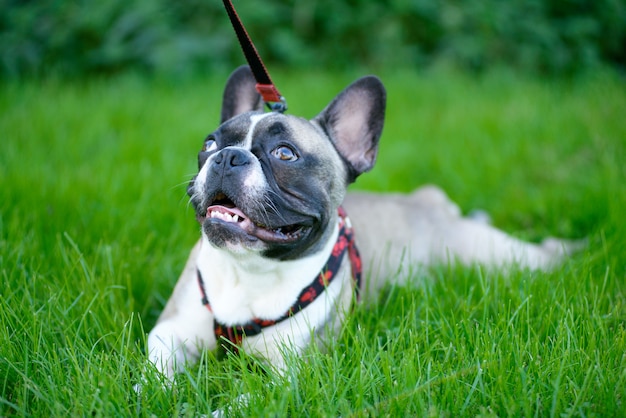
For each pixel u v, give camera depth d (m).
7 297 2.91
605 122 6.09
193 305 3.07
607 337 2.83
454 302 3.30
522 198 5.02
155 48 7.73
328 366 2.54
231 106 3.48
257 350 2.85
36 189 4.17
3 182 4.18
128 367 2.60
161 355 2.64
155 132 5.67
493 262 3.75
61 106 6.09
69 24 7.91
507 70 8.41
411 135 6.22
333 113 3.24
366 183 5.32
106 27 7.92
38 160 4.78
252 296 2.91
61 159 4.93
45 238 3.60
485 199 5.20
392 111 6.80
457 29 8.78
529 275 3.40
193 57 7.79
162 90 7.09
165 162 5.00
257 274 2.86
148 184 4.52
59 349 2.63
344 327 2.85
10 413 2.37
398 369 2.54
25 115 5.75
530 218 4.82
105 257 3.40
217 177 2.67
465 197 5.27
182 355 2.97
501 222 4.87
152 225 4.02
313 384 2.47
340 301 3.07
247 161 2.68
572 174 5.27
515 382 2.54
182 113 6.19
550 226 4.69
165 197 4.36
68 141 5.27
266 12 8.09
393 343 2.75
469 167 5.53
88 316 2.95
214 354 3.08
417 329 3.03
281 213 2.74
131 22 7.77
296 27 8.57
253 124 2.88
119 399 2.37
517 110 6.66
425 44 8.97
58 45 7.88
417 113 6.77
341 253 3.07
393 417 2.37
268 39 8.42
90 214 4.02
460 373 2.59
